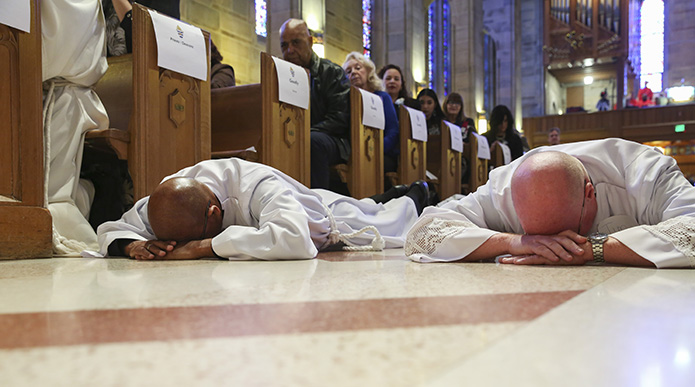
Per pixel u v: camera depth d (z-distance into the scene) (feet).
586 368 2.28
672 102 76.33
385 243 10.65
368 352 2.56
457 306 3.76
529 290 4.50
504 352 2.54
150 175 10.37
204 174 8.75
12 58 8.66
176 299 4.25
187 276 5.81
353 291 4.53
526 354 2.50
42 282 5.47
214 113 13.82
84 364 2.46
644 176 6.81
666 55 81.87
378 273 5.90
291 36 15.71
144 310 3.79
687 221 6.18
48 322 3.43
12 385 2.18
